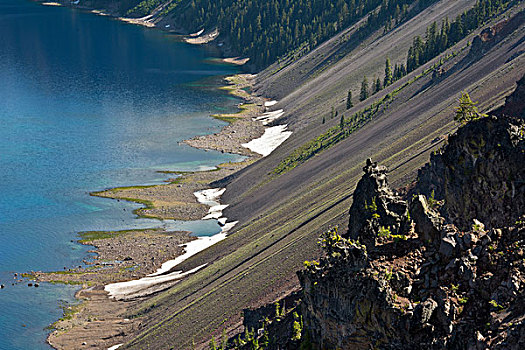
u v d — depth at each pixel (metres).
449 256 31.36
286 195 139.50
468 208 43.09
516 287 28.48
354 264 33.75
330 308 34.34
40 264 122.12
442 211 45.72
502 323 27.92
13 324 100.94
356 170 127.50
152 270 118.31
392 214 35.81
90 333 96.94
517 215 40.03
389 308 30.80
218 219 143.62
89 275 117.56
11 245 129.62
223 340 76.25
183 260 121.75
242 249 111.44
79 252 127.31
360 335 32.53
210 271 106.88
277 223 119.19
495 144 41.84
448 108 131.25
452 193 44.34
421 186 70.88
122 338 93.88
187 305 95.44
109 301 107.38
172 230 137.62
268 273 91.81
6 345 95.25
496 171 41.56
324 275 34.94
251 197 149.38
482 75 151.25
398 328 30.41
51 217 144.12
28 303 107.56
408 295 31.19
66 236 134.62
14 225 139.50
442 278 31.08
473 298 29.62
